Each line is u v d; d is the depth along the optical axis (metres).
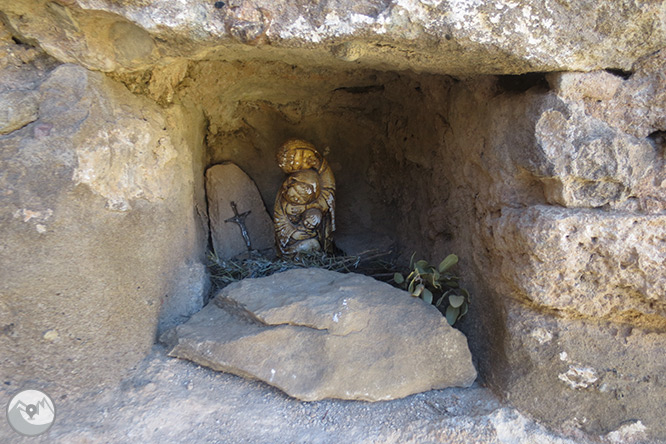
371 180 0.91
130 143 0.52
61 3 0.41
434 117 0.69
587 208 0.48
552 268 0.47
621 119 0.47
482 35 0.43
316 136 0.90
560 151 0.47
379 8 0.42
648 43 0.45
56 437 0.44
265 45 0.44
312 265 0.76
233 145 0.87
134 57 0.47
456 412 0.52
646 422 0.50
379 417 0.50
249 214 0.84
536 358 0.51
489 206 0.56
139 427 0.46
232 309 0.57
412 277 0.68
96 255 0.49
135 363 0.52
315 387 0.50
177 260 0.60
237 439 0.47
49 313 0.46
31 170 0.44
